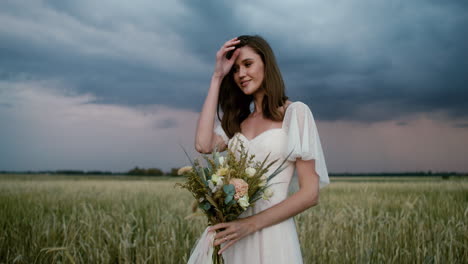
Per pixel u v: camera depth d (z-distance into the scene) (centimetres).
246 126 261
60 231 505
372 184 1717
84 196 1095
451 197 873
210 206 207
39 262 425
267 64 244
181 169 209
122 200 1017
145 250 440
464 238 473
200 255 218
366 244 435
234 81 270
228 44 249
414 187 1423
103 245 477
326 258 428
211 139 256
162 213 698
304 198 212
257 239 222
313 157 217
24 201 898
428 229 511
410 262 420
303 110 230
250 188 205
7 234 520
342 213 606
